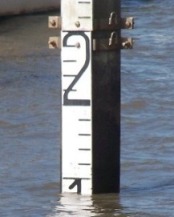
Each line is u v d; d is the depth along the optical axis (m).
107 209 12.11
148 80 23.69
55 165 14.97
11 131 17.67
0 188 13.54
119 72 12.52
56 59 28.25
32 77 24.83
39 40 32.66
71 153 12.66
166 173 14.52
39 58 28.42
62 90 12.50
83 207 12.23
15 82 23.88
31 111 19.62
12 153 15.85
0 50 30.41
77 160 12.66
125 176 14.30
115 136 12.63
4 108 20.02
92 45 12.30
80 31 12.33
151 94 21.62
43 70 26.16
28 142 16.70
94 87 12.41
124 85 22.89
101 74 12.42
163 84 23.14
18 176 14.27
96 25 12.27
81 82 12.42
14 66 26.91
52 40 12.48
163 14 39.06
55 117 19.02
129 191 13.18
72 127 12.55
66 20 12.34
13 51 30.19
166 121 18.64
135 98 20.95
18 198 12.91
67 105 12.51
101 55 12.39
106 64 12.42
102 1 12.29
